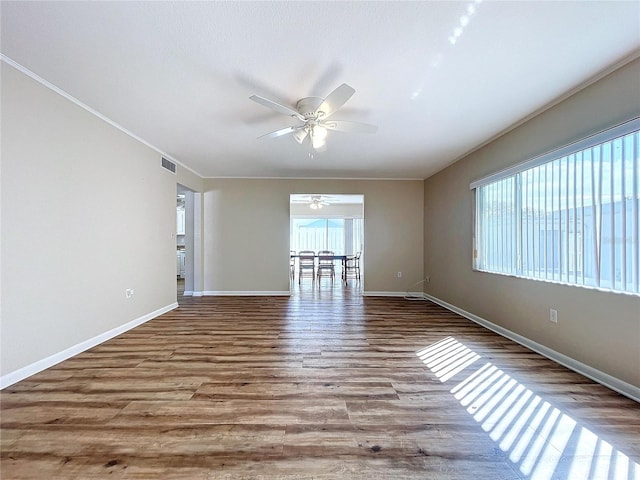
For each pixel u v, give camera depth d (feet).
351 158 14.67
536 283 9.28
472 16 5.36
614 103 6.88
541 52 6.36
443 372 7.74
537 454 4.76
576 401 6.30
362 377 7.45
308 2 5.04
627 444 4.98
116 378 7.29
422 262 19.25
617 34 5.79
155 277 13.42
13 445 4.86
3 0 4.94
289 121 10.09
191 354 8.95
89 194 9.32
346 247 33.78
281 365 8.17
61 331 8.30
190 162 15.62
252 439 5.08
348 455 4.72
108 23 5.53
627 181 6.57
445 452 4.80
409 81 7.53
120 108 9.17
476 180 12.92
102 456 4.64
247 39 5.98
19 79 7.04
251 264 19.29
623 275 6.64
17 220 7.06
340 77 7.35
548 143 8.87
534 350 9.33
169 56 6.54
